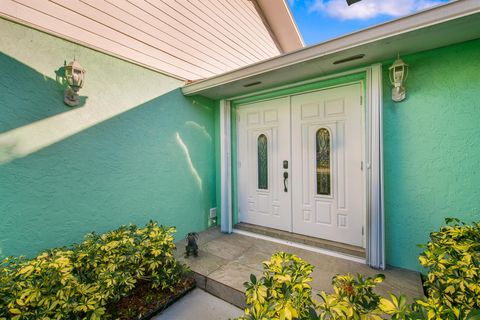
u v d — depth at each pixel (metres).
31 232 2.18
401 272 2.43
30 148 2.17
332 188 3.09
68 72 2.30
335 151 3.06
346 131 2.97
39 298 1.66
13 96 2.07
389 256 2.60
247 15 5.05
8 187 2.05
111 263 2.12
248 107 3.88
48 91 2.27
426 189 2.37
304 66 2.57
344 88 2.98
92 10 2.61
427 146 2.35
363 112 2.83
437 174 2.31
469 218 2.19
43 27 2.24
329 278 2.38
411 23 1.88
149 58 3.17
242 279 2.44
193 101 3.77
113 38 2.79
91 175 2.60
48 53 2.27
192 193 3.78
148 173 3.15
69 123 2.42
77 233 2.49
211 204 4.14
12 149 2.07
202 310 2.21
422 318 1.08
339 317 1.18
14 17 2.07
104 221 2.71
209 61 4.08
